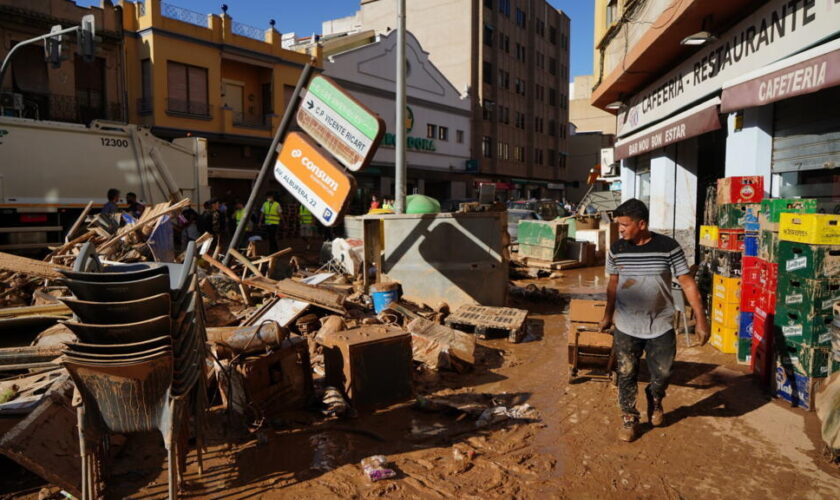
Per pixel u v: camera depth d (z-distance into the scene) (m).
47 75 22.11
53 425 3.51
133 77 24.42
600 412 4.80
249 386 4.43
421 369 5.97
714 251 6.89
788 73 6.37
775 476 3.64
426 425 4.54
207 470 3.77
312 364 5.85
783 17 7.19
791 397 4.86
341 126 7.12
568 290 11.48
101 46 23.38
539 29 56.25
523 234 15.68
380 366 4.99
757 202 6.41
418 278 8.56
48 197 12.72
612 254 4.34
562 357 6.55
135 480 3.62
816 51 5.93
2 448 3.10
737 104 7.48
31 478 3.62
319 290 6.05
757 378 5.57
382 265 8.78
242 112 28.91
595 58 17.38
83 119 23.27
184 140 15.38
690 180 12.37
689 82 10.83
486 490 3.50
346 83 33.47
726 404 4.91
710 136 12.30
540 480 3.62
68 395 3.81
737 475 3.66
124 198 14.11
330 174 7.14
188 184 15.50
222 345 4.57
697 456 3.95
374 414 4.79
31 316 5.54
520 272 13.28
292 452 4.04
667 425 4.50
